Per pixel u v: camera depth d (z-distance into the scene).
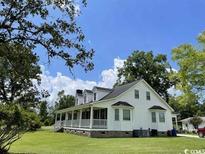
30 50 9.01
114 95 34.84
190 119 59.91
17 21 8.76
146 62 50.91
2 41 8.48
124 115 32.97
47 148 17.72
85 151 15.95
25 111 12.70
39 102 13.70
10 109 12.00
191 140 24.41
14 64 8.98
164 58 50.66
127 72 51.59
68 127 38.22
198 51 19.08
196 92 19.20
